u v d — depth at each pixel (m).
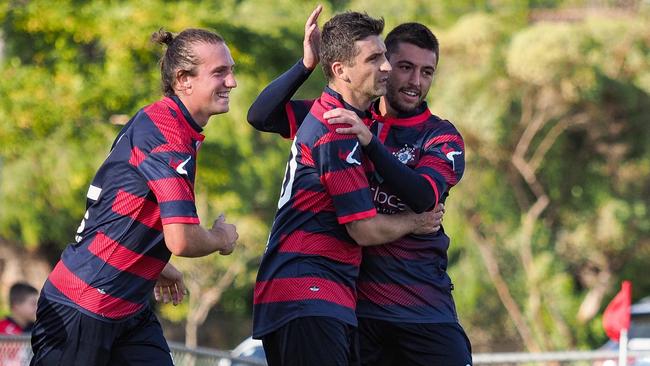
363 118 17.56
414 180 17.28
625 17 94.19
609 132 89.62
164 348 18.33
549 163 91.25
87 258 17.42
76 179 67.38
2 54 61.69
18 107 60.09
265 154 96.06
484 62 86.44
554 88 85.75
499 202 89.88
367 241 17.23
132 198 17.14
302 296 17.17
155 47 60.41
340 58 17.34
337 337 17.06
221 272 103.25
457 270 91.50
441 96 88.44
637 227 87.94
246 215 98.31
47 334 17.73
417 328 18.75
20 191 75.00
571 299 89.00
